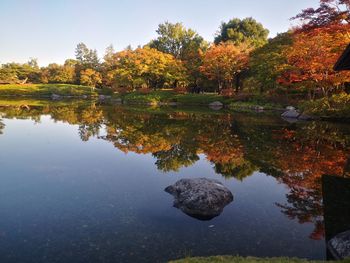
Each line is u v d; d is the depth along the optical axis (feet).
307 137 59.72
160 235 20.27
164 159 42.39
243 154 45.62
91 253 17.85
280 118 92.73
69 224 21.58
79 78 270.87
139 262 17.02
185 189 26.66
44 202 25.75
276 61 111.45
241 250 18.74
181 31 205.77
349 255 17.30
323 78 82.84
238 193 29.37
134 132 65.26
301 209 25.53
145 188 29.89
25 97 208.03
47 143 52.26
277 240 20.12
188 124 78.43
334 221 23.17
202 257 16.30
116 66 211.82
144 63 174.50
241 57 142.41
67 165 38.32
